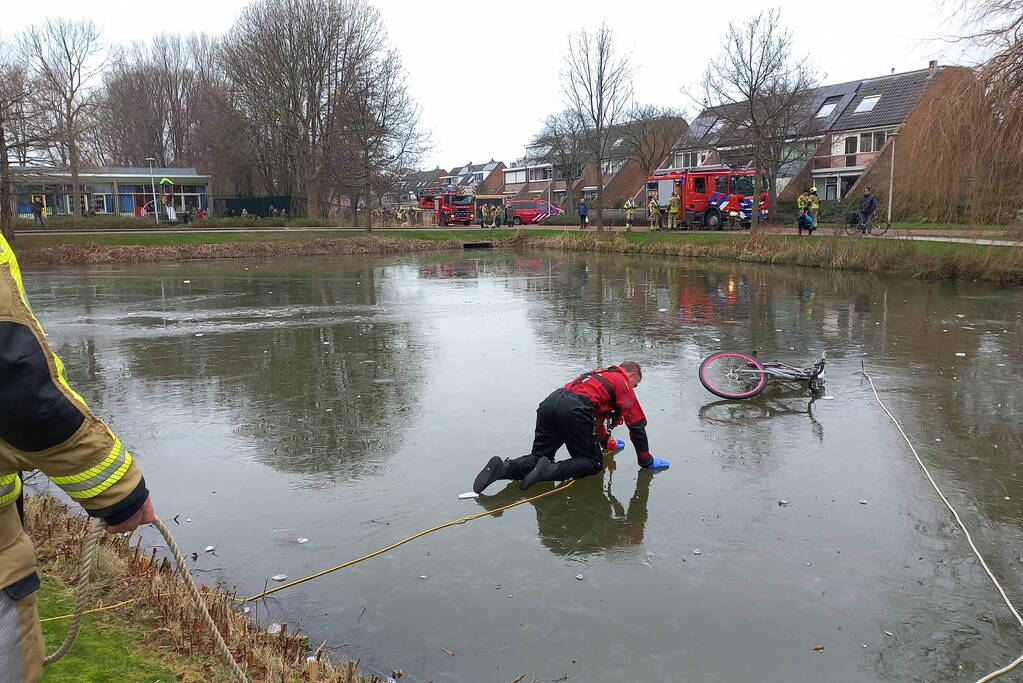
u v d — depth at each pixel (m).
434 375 9.58
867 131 43.38
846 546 4.95
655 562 4.77
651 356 10.56
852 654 3.82
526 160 81.06
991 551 4.87
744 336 12.02
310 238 38.44
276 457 6.67
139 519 1.83
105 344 11.95
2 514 1.66
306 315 14.98
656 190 41.22
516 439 7.06
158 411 8.10
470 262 29.61
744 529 5.21
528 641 3.95
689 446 6.83
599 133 37.16
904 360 10.15
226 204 56.56
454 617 4.18
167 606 3.79
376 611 4.24
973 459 6.46
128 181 56.34
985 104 11.41
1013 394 8.41
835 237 23.95
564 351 11.00
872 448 6.74
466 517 5.45
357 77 40.50
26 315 1.59
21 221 39.72
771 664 3.75
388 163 42.12
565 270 24.89
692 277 21.59
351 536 5.16
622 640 3.95
